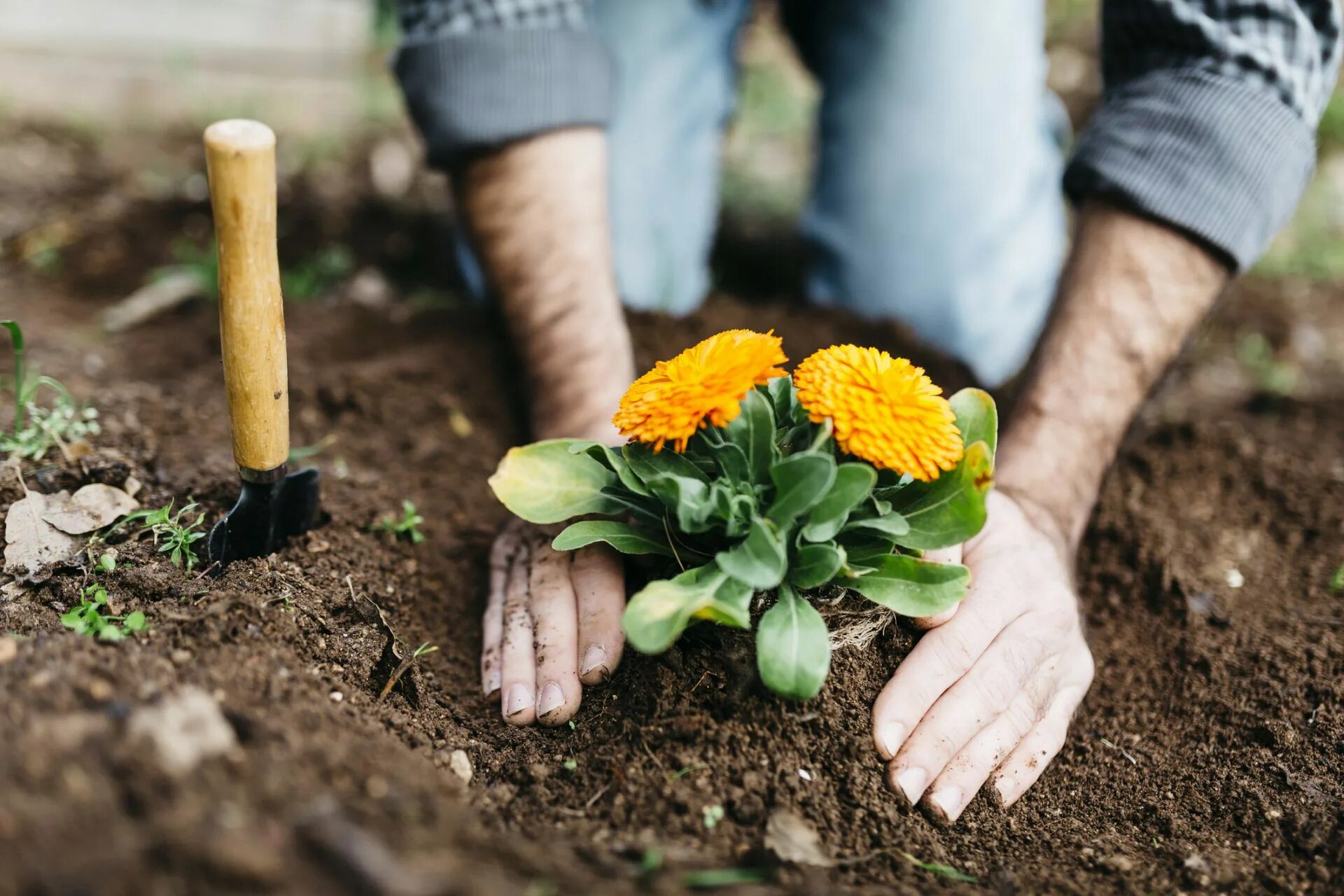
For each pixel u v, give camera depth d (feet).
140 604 4.20
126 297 8.51
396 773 3.47
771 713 4.02
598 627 4.34
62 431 5.36
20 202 9.29
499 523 5.80
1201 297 5.22
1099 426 5.09
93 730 3.07
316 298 8.63
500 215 5.59
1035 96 7.94
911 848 3.89
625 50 7.79
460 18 5.57
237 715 3.43
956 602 3.84
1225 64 5.04
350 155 10.84
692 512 3.75
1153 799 4.50
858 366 3.79
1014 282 7.89
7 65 11.18
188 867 2.73
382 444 6.36
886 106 7.72
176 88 11.58
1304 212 11.27
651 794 3.86
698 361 3.96
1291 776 4.45
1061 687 4.54
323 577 4.65
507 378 7.01
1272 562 6.04
